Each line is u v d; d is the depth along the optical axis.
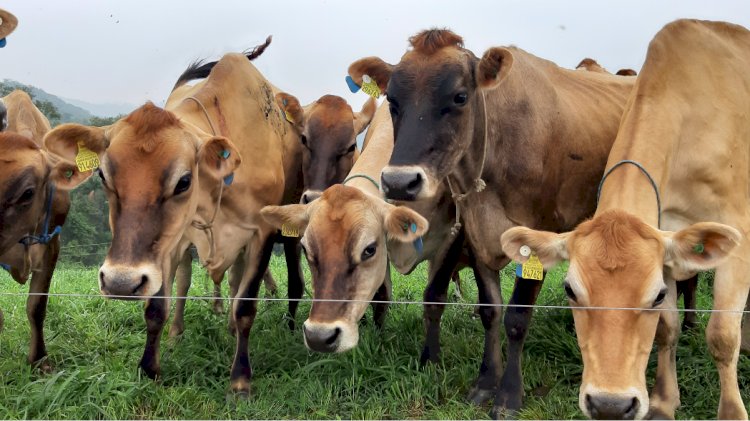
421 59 5.01
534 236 4.09
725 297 4.61
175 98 7.35
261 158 6.27
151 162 4.80
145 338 6.62
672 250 3.85
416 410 5.21
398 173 4.70
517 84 5.46
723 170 4.84
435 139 4.86
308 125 7.59
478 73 5.02
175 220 4.93
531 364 5.82
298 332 6.79
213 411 5.11
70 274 11.42
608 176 4.62
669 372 4.95
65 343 6.43
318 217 4.91
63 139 5.01
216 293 7.89
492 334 5.52
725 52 5.19
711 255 3.81
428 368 5.66
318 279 4.80
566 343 6.03
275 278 10.27
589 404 3.61
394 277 9.53
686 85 4.91
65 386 4.88
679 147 4.80
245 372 5.58
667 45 5.02
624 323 3.61
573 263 3.82
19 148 5.28
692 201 4.87
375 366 5.69
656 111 4.77
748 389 5.29
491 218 5.55
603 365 3.59
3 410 4.75
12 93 6.86
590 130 5.92
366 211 4.94
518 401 5.16
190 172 5.01
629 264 3.66
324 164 7.45
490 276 5.69
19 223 5.24
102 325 7.08
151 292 4.66
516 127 5.43
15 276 5.87
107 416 4.81
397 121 5.05
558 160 5.66
